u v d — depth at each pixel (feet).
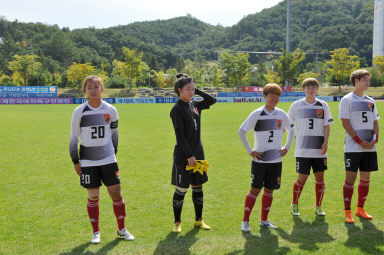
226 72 238.27
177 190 13.38
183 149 12.73
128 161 27.99
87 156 12.09
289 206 16.60
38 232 13.37
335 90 213.66
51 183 21.27
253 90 207.62
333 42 494.18
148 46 592.19
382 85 223.10
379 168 23.97
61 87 269.44
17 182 21.45
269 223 13.78
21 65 243.81
